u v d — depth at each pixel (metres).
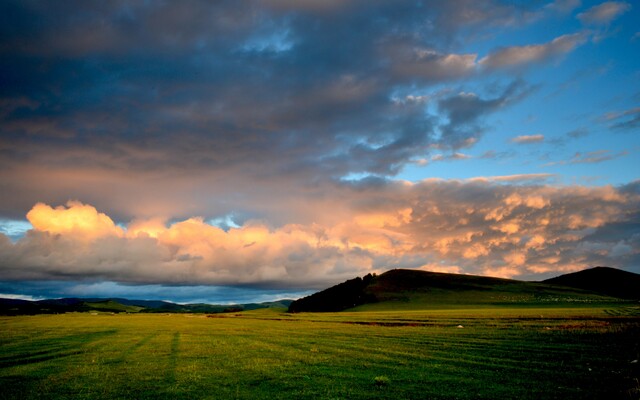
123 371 30.23
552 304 150.88
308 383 24.92
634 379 22.61
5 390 24.44
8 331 69.81
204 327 81.94
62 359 36.84
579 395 20.20
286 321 105.12
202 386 24.80
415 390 22.39
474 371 27.03
